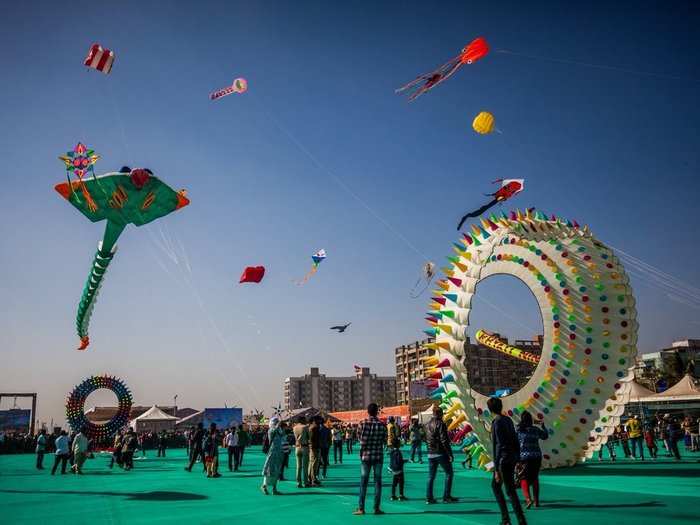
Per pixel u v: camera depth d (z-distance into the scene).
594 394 16.12
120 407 39.94
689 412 34.75
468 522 8.01
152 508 10.35
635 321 16.14
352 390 180.12
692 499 9.81
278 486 13.79
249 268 14.39
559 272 16.92
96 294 24.02
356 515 8.83
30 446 45.31
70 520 9.14
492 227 15.43
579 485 12.20
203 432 20.66
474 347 78.19
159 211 14.66
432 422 10.27
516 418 15.58
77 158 13.12
